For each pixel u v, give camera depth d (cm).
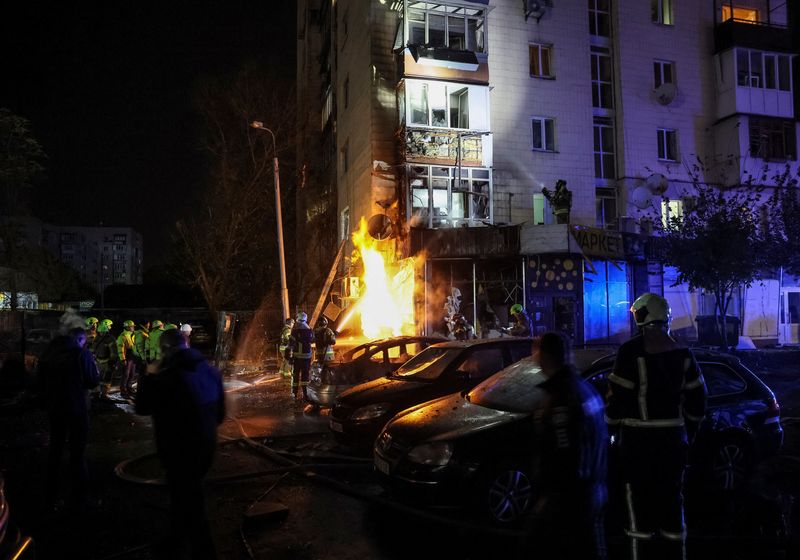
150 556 462
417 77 2086
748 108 2427
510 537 448
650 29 2473
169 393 409
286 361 1677
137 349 1393
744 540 454
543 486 328
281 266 2080
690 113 2488
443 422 543
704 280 1939
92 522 541
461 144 2128
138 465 734
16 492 640
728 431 583
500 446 504
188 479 408
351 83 2558
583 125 2353
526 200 2258
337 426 764
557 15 2361
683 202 2320
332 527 518
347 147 2655
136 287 4588
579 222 2302
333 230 2947
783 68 2508
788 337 2398
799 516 535
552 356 341
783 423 934
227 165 2945
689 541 454
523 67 2305
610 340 1939
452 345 801
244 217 2939
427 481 508
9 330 1698
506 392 576
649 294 390
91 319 1397
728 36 2459
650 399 368
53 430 577
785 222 2084
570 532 318
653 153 2431
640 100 2433
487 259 1909
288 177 3216
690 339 2236
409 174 2069
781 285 2405
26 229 2997
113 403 1284
